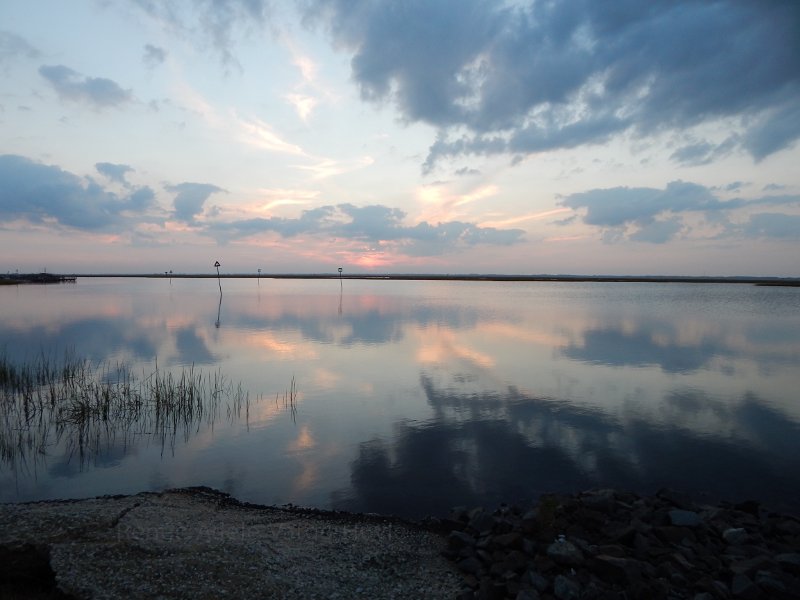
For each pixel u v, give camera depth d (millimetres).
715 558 8859
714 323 57656
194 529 10133
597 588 7566
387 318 60500
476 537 10141
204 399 22078
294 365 30297
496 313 69188
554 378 27094
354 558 9336
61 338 41031
